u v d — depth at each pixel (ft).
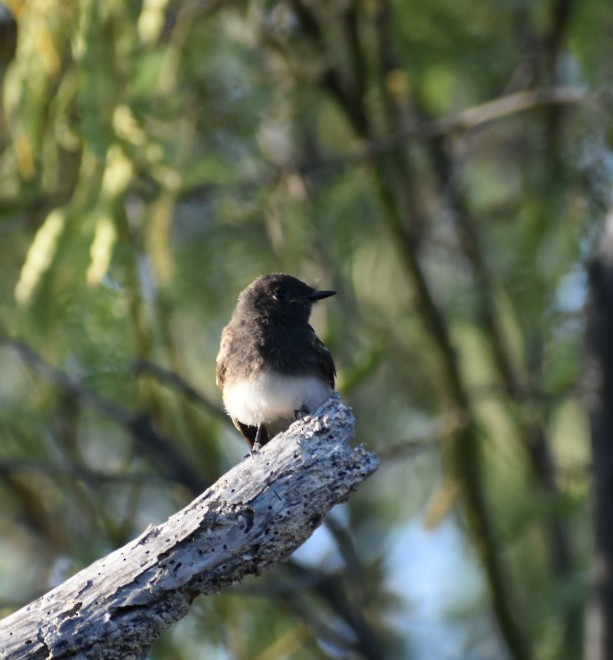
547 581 41.27
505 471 44.88
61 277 32.01
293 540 21.56
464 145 40.55
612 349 37.65
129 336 33.91
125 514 42.11
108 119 31.37
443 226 44.75
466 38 42.37
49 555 41.52
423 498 45.96
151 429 37.60
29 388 43.11
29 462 35.53
